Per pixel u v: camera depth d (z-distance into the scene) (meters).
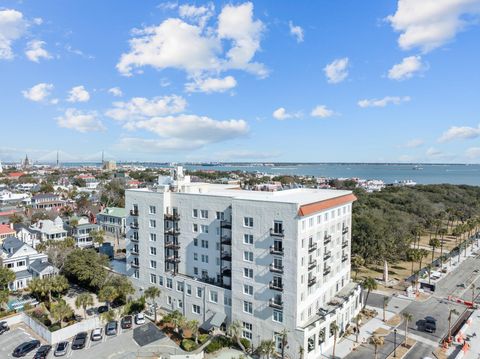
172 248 65.81
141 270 71.62
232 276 55.44
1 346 53.81
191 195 63.62
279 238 49.56
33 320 59.00
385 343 55.28
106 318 60.88
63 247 86.06
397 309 69.56
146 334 57.56
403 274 93.69
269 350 47.09
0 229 106.81
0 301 63.34
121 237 131.50
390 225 110.31
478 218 148.00
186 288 62.94
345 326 59.44
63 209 163.25
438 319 65.12
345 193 66.50
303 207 48.31
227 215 58.50
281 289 49.50
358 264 82.44
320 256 55.94
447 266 102.38
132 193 72.56
